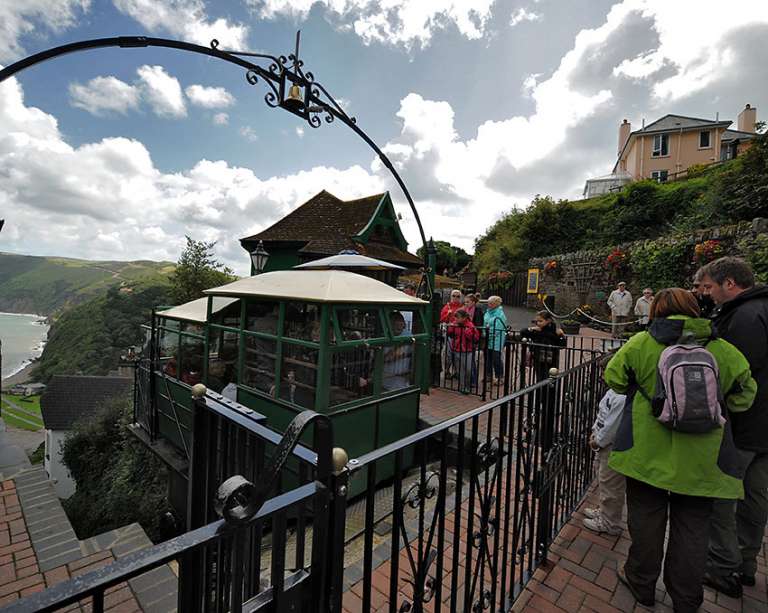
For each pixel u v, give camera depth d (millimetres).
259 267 9961
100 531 9867
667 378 1875
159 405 6398
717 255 11258
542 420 2447
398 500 1325
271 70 4930
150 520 8617
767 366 2141
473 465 1729
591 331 14500
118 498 9641
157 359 6504
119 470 10773
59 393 24297
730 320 2240
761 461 2242
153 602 2447
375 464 1182
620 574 2340
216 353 5332
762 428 2170
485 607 2016
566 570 2459
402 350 4914
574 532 2861
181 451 5715
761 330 2119
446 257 33188
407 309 4938
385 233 13836
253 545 1300
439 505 1566
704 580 2344
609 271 15555
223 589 1409
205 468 1722
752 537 2307
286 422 4152
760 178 12828
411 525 3297
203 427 1725
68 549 2977
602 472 2824
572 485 3082
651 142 29188
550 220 23984
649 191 20031
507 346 5641
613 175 33812
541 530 2480
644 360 2035
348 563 2949
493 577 1950
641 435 2025
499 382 6789
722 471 1873
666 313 2031
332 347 3895
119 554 2924
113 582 635
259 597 926
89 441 13828
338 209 14391
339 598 1061
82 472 13609
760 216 12898
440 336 7512
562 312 17984
